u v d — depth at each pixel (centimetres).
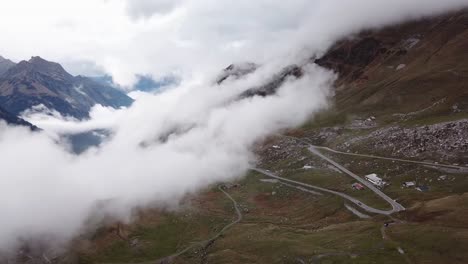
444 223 15838
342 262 15112
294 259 16975
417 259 13850
